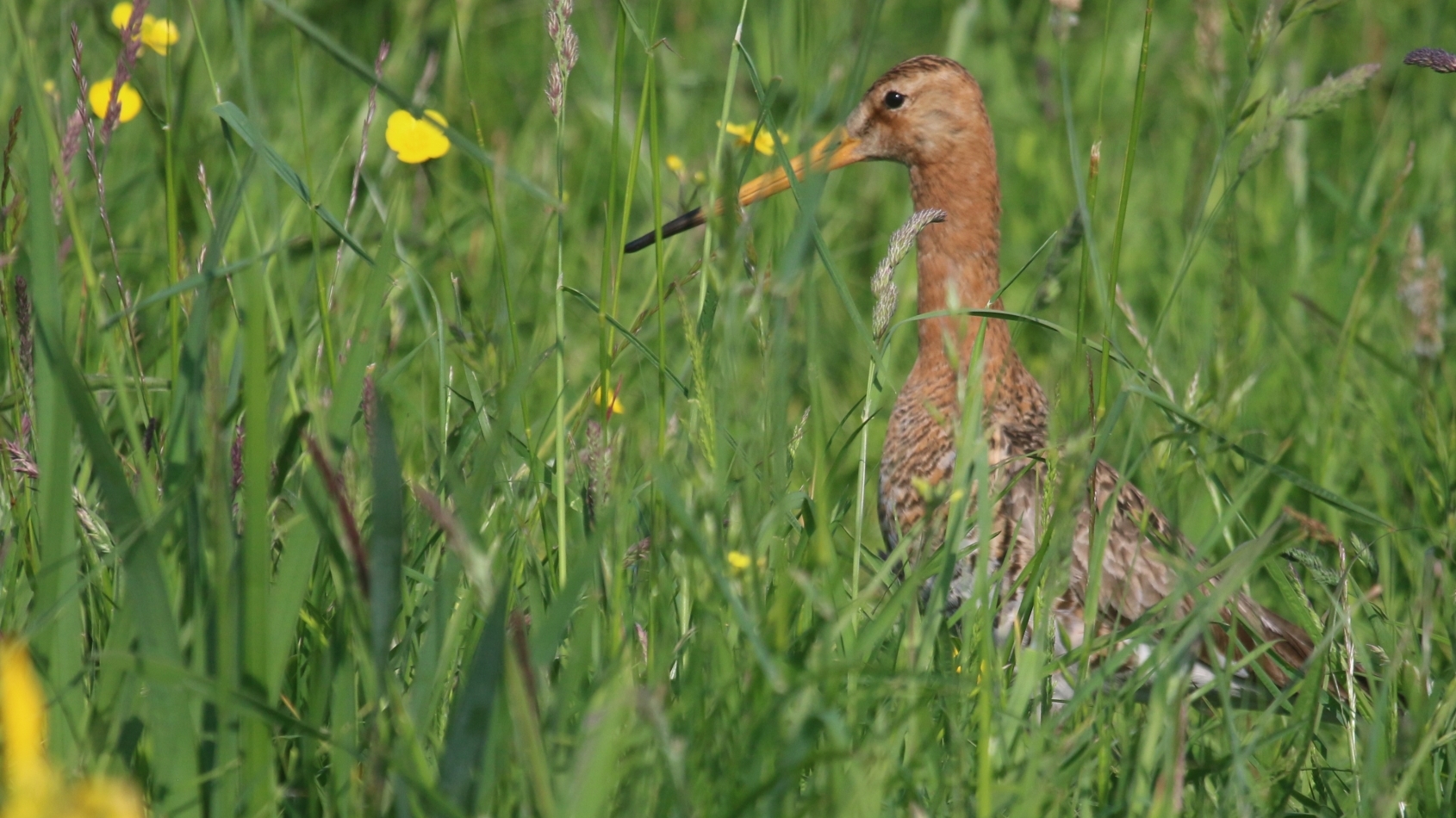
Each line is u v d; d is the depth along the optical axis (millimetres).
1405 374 8336
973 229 9062
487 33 15453
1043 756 4977
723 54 14227
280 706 4863
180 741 4230
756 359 7664
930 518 4957
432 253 8789
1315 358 10711
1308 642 7715
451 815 3914
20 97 7867
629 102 12672
